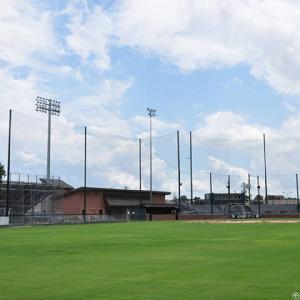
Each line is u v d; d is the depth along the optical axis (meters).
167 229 45.34
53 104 95.50
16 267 16.38
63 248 24.09
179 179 100.00
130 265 16.52
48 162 89.19
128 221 81.50
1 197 75.88
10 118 66.38
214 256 19.20
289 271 14.44
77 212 93.31
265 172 108.50
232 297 10.58
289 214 94.69
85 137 80.81
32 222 69.25
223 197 142.50
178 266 16.06
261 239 29.38
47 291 11.62
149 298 10.62
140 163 104.62
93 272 14.85
